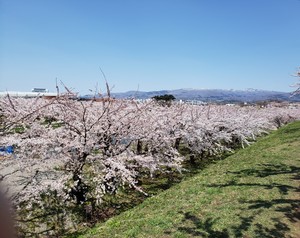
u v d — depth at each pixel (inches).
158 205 325.1
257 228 235.8
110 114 403.5
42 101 420.5
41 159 340.2
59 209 362.6
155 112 593.9
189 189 366.9
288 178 369.7
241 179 383.9
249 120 1027.9
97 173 378.0
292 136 819.4
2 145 331.9
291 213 262.1
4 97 432.8
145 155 476.4
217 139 802.2
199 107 874.8
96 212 374.3
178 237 227.3
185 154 759.7
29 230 307.7
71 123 384.5
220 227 240.5
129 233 241.8
